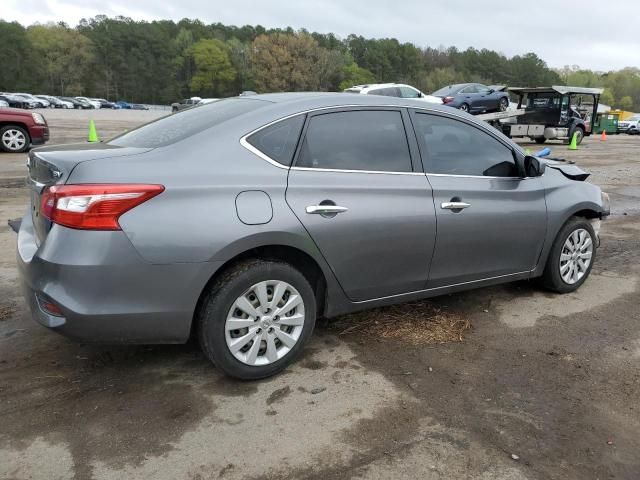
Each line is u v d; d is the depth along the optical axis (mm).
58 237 2764
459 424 2902
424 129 3852
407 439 2766
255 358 3207
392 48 123500
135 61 110688
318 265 3338
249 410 2971
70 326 2771
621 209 9180
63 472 2461
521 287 5047
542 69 133125
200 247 2889
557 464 2619
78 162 2828
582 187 4805
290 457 2604
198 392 3137
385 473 2516
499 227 4117
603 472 2578
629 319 4375
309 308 3352
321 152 3365
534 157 4289
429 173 3781
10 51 99500
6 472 2453
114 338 2855
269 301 3201
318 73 102438
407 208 3586
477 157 4102
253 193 3043
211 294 3037
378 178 3518
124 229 2752
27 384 3162
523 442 2771
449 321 4215
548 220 4473
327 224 3266
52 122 31094
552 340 3951
